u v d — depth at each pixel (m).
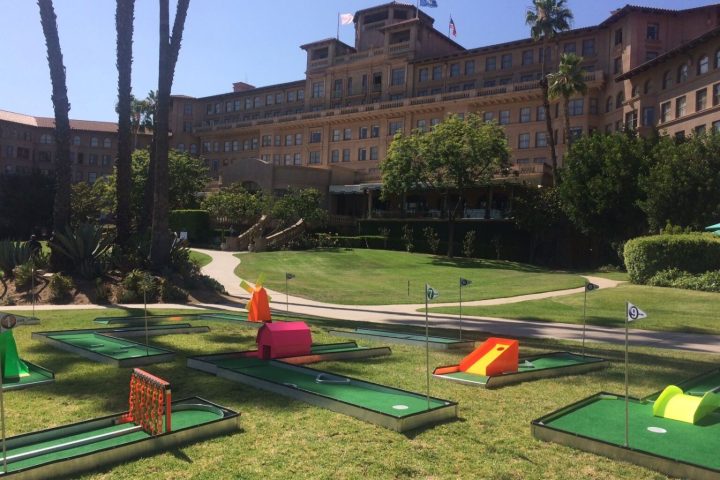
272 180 63.69
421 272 36.31
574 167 39.44
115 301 19.17
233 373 8.05
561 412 6.35
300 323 9.88
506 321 16.98
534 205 44.25
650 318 17.50
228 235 53.69
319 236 51.88
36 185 68.00
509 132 63.28
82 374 8.30
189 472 4.72
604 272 37.91
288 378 8.10
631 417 6.30
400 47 73.88
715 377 8.96
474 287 28.70
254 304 14.27
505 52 65.81
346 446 5.39
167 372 8.54
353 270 36.62
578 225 39.94
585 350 11.50
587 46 60.88
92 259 21.08
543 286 28.61
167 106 21.64
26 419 6.14
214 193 60.81
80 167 97.75
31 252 22.19
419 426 6.02
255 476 4.67
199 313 16.45
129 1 22.58
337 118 75.88
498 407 6.87
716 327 15.77
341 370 8.88
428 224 52.22
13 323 5.27
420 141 46.09
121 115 22.86
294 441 5.51
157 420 5.28
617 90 55.94
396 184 46.44
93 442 5.24
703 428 5.90
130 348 10.29
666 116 48.00
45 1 20.23
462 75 69.00
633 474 4.83
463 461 5.08
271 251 46.97
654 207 32.38
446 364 9.55
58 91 20.84
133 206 52.19
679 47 44.44
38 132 96.50
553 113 60.75
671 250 25.67
